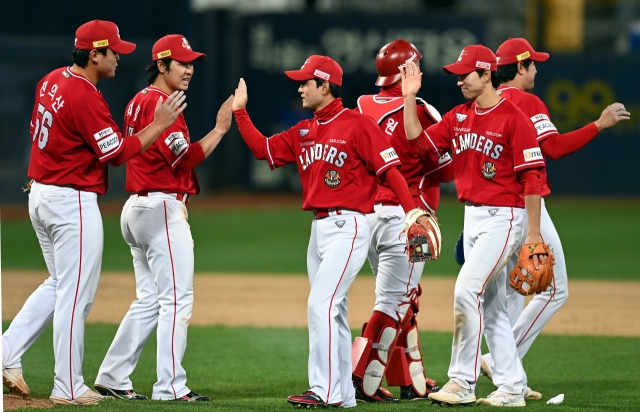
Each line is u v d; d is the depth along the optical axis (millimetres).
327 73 19000
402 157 21375
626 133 89438
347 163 19031
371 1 101750
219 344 29109
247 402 19875
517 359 20344
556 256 22219
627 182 90125
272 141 20297
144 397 20625
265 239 61594
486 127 19609
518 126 19328
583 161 90562
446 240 60531
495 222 19734
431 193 22016
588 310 36250
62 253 19047
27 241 57812
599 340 30219
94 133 18609
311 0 99688
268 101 91750
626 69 88688
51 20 78938
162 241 20156
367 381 20797
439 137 20531
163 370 20125
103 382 20594
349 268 19062
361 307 36812
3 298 36781
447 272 47969
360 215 19344
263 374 24688
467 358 19766
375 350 20891
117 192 83188
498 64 22391
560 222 71812
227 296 39438
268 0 104875
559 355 27734
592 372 25219
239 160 93562
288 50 90938
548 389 22750
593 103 89375
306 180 19688
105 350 27609
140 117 20516
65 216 18953
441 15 89000
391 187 19062
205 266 49250
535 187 19359
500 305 20516
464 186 20203
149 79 20906
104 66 19391
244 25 91250
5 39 77562
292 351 28172
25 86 78688
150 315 20938
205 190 90688
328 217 19219
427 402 20719
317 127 19266
